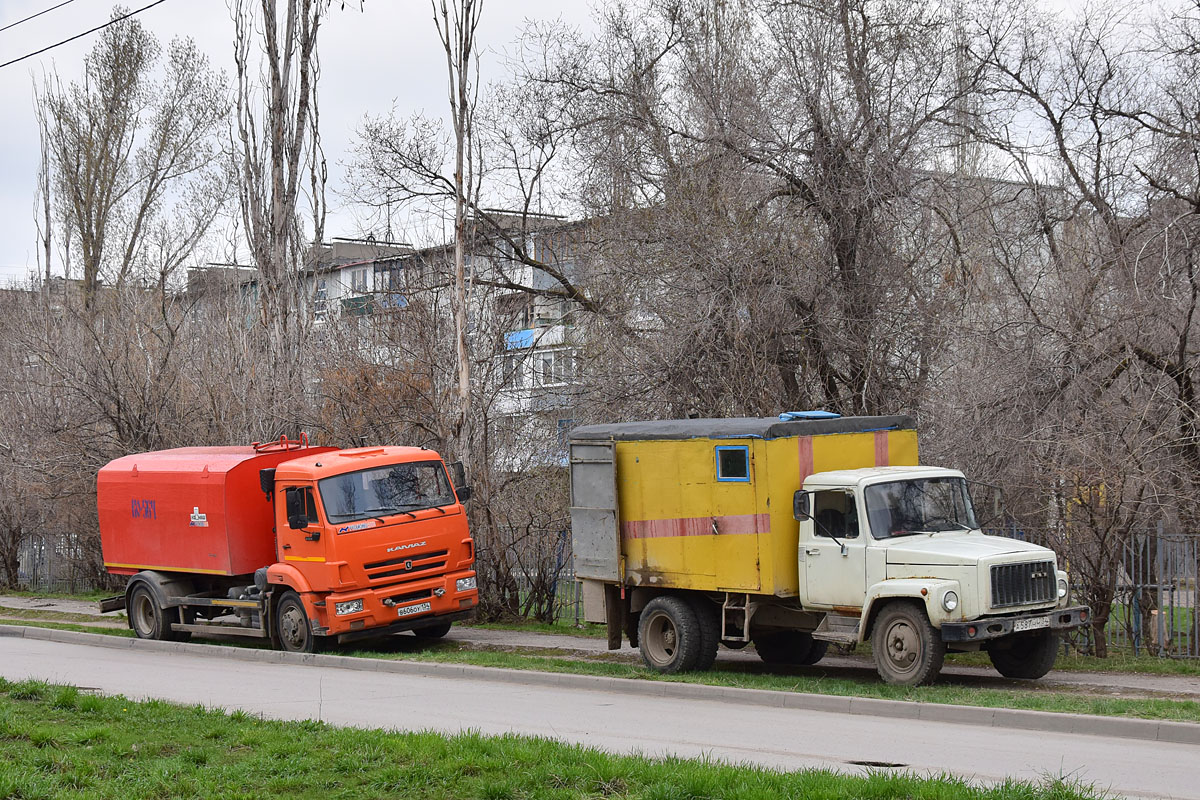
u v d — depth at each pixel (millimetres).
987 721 12234
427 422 25453
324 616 19906
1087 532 17328
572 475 18031
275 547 22203
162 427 31984
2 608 32250
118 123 51844
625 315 21438
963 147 21375
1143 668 16062
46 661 20516
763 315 19656
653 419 21016
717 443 16094
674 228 20078
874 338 20000
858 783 8383
